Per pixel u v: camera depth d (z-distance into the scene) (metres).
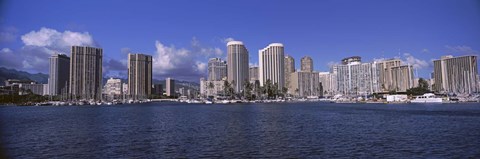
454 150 42.78
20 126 79.56
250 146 47.09
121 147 47.22
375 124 77.25
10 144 50.59
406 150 43.25
